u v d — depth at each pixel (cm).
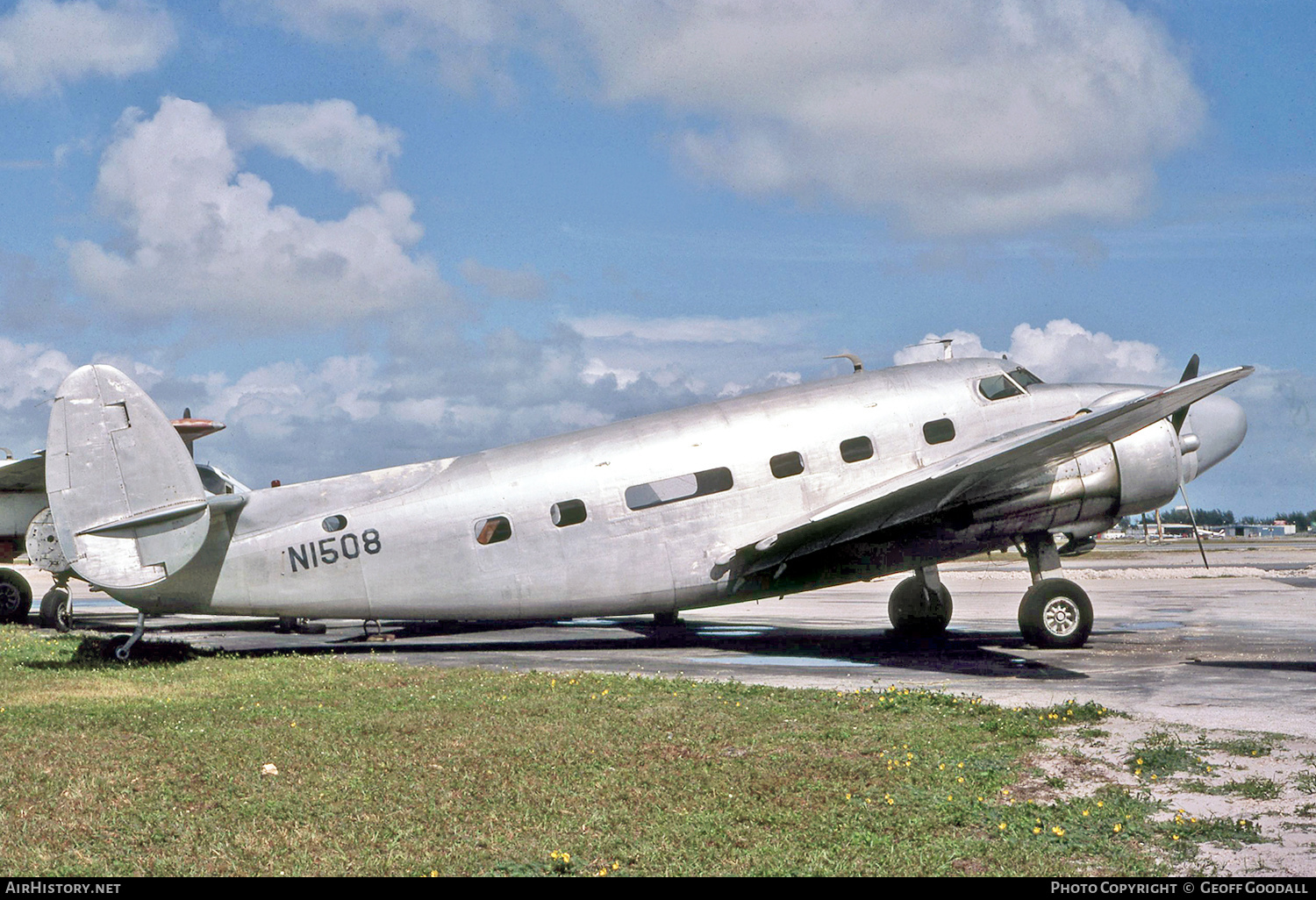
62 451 1398
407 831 647
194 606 1504
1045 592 1541
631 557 1543
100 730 941
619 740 891
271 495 1526
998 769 782
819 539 1553
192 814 680
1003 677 1260
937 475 1419
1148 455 1556
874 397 1612
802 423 1586
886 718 979
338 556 1519
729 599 1596
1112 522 1602
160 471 1415
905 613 1772
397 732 930
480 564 1530
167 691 1169
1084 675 1270
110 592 1476
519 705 1062
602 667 1428
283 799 713
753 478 1562
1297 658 1399
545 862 590
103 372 1417
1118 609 2241
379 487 1555
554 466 1557
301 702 1095
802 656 1518
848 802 704
